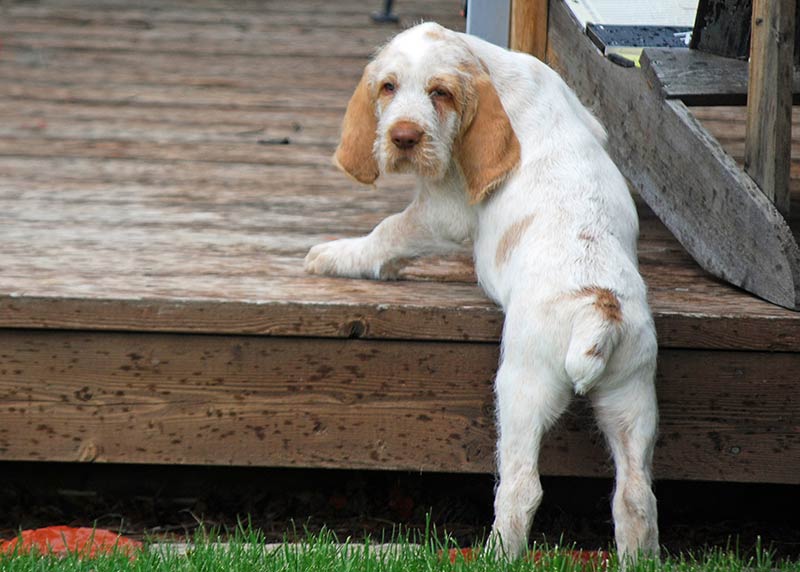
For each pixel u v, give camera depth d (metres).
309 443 5.85
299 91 12.77
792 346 5.70
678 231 6.85
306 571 4.77
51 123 11.07
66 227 7.52
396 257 6.18
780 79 6.07
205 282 6.14
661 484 6.71
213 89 12.74
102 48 14.58
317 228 7.73
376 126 5.45
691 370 5.74
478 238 5.66
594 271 4.85
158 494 6.72
